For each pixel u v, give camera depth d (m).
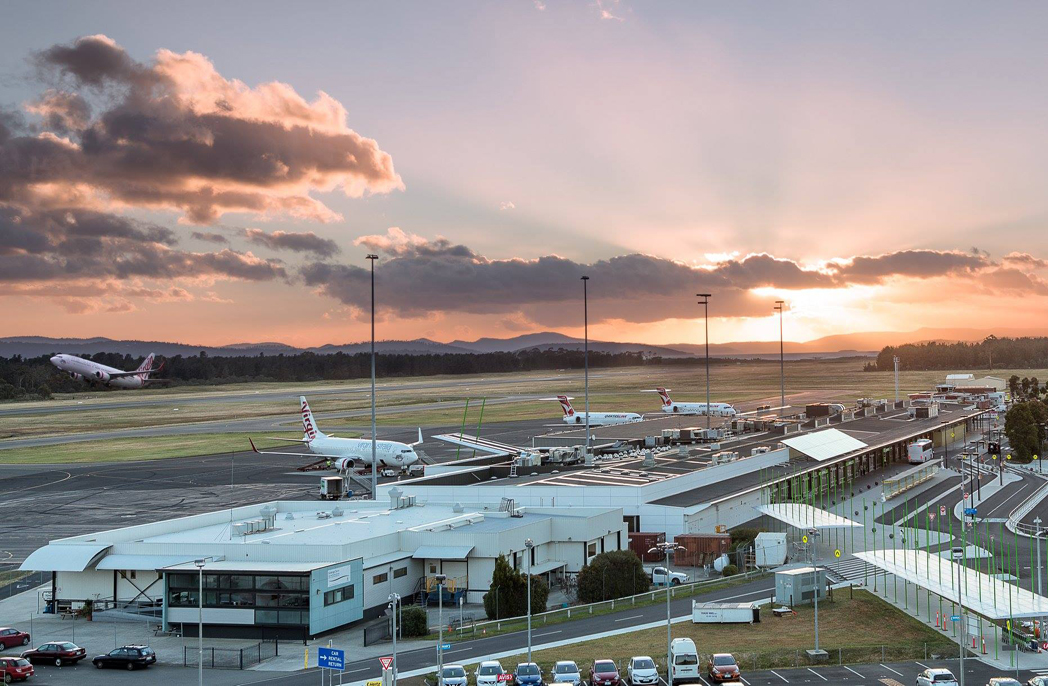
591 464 170.25
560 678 75.31
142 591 106.00
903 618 93.56
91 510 186.12
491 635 93.25
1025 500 171.25
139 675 83.44
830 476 183.38
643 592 109.50
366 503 138.12
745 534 134.00
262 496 198.50
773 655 82.00
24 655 88.19
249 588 97.06
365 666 83.94
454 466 176.00
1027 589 102.62
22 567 104.81
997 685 68.00
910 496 178.88
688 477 149.62
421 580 111.06
